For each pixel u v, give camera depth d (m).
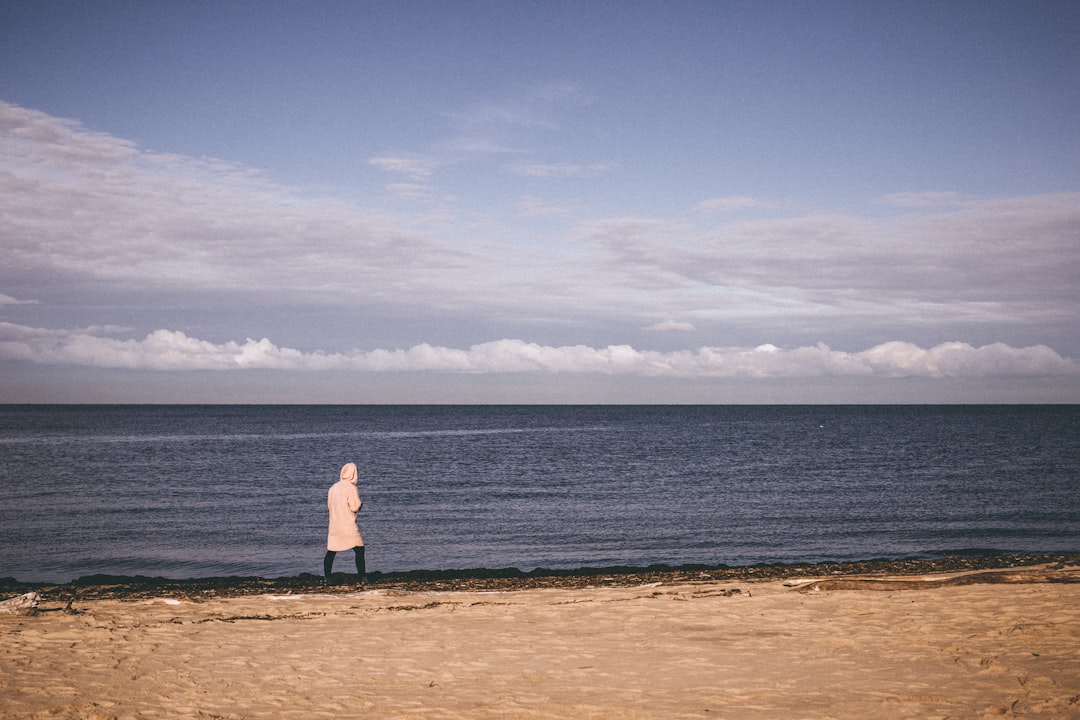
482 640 8.20
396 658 7.40
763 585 11.95
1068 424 123.00
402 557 19.20
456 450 62.69
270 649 7.79
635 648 7.71
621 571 15.13
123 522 24.50
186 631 8.68
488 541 21.38
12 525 23.86
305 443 73.31
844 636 7.88
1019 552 19.25
